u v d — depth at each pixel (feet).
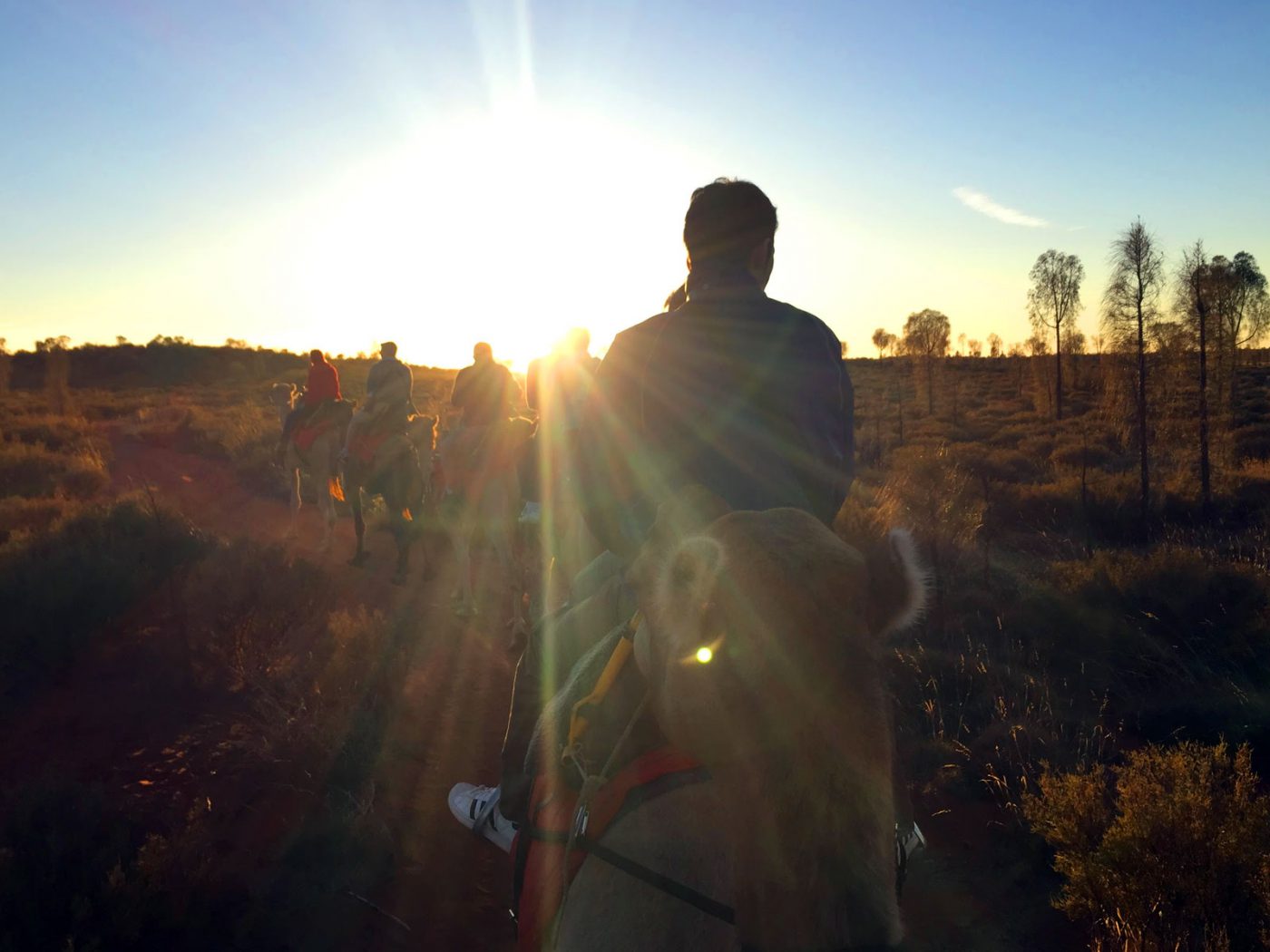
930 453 66.85
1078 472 68.74
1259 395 132.67
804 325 7.80
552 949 7.49
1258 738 22.41
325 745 20.54
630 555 7.49
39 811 16.22
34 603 25.44
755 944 4.75
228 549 32.76
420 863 17.81
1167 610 28.50
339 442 47.73
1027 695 24.57
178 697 23.91
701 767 7.22
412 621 31.63
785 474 7.42
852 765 4.69
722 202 7.95
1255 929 14.35
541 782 8.36
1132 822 15.42
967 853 18.63
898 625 5.50
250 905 15.48
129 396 195.11
